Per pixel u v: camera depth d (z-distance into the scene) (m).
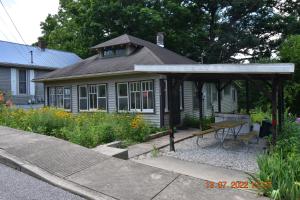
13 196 4.13
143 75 12.80
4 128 8.77
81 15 24.30
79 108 15.57
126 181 4.68
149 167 5.38
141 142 9.38
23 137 7.34
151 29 23.17
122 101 13.64
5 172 5.18
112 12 22.52
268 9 26.92
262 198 4.09
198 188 4.44
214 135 10.88
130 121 9.94
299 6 26.77
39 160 5.53
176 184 4.58
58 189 4.46
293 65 6.31
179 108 13.60
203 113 15.82
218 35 26.84
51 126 9.00
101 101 14.53
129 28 23.77
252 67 6.69
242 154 7.75
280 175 4.30
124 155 6.44
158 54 14.34
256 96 18.19
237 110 21.92
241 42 25.41
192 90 14.98
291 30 25.70
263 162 4.76
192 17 26.78
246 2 25.45
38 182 4.73
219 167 6.48
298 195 3.91
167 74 8.36
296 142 6.77
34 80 17.31
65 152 6.03
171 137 8.24
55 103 17.00
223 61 26.94
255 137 10.34
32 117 9.28
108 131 8.52
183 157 7.47
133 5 23.08
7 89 18.69
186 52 26.52
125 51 15.31
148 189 4.38
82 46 27.06
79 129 8.24
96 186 4.48
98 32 23.95
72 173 5.00
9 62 18.67
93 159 5.70
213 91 17.50
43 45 23.42
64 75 15.51
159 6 24.64
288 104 16.47
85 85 15.25
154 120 12.44
